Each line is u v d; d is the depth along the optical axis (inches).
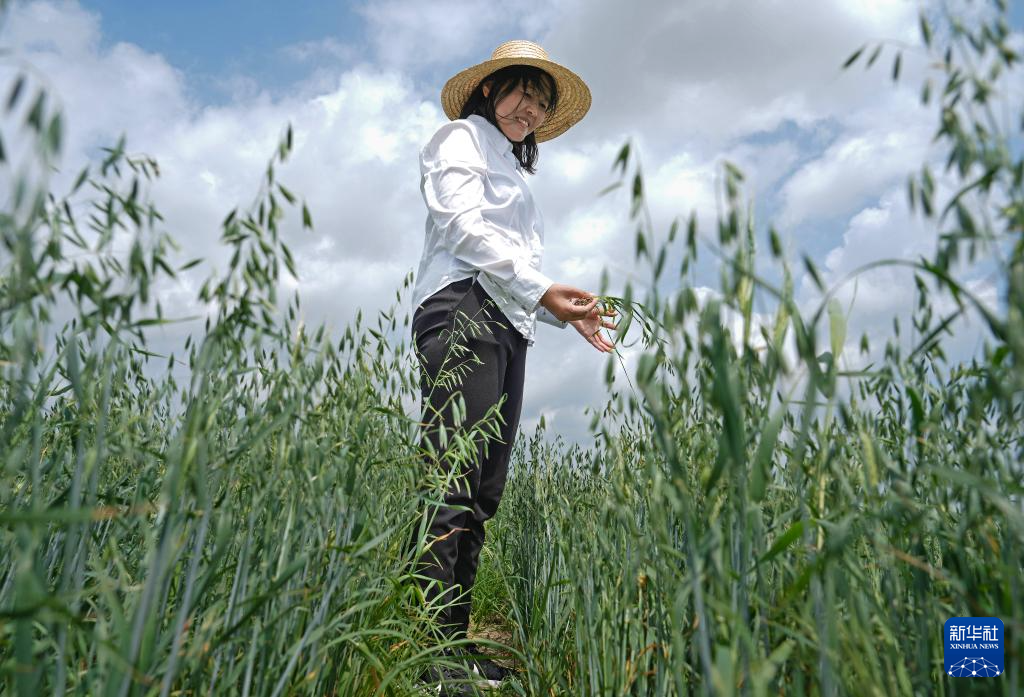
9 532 51.0
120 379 49.8
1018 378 29.7
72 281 37.0
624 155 34.3
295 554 58.4
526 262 99.3
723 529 46.0
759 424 39.3
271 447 55.5
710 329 32.1
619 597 64.1
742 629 34.0
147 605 36.8
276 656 55.0
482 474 108.2
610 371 45.1
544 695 81.1
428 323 103.1
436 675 92.8
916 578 43.5
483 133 112.1
